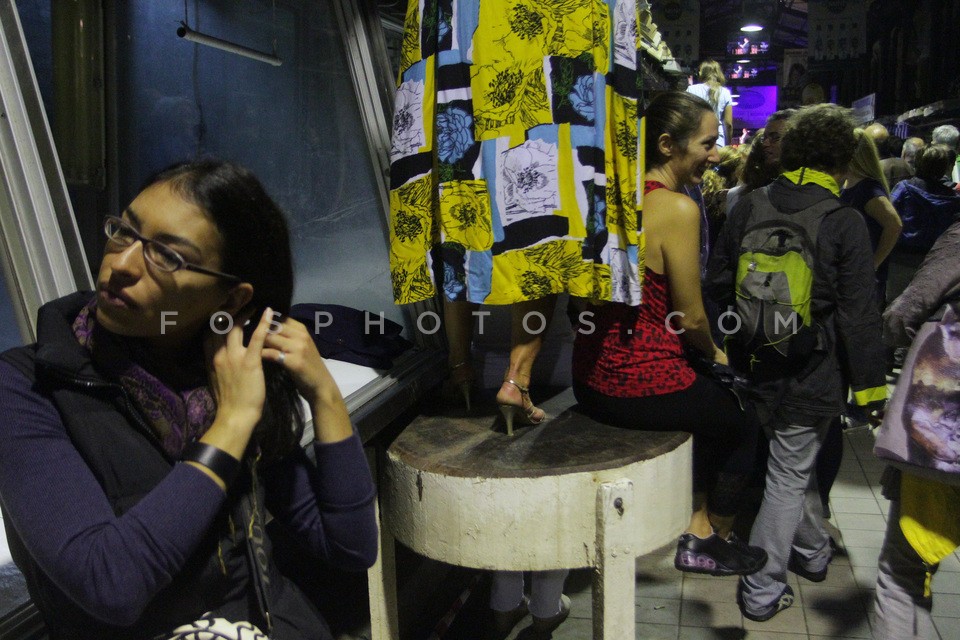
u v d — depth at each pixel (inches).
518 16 78.8
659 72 167.9
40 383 40.0
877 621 93.9
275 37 102.8
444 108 81.7
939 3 713.6
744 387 111.9
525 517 77.5
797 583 130.7
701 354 94.6
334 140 113.0
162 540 37.8
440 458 81.2
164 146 87.4
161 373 43.3
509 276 81.1
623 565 78.7
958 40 684.7
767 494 116.6
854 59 709.9
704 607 124.1
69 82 74.2
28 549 38.2
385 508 87.8
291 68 106.0
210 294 42.2
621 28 81.8
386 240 120.4
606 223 81.7
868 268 102.4
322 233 113.6
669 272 86.2
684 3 545.6
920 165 225.1
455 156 82.0
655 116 89.0
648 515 82.1
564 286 80.7
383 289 120.4
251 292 44.1
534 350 87.3
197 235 40.9
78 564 36.8
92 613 37.5
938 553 85.8
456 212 82.7
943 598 124.0
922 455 83.1
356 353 99.3
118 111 79.7
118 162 80.4
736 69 1251.2
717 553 100.6
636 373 87.0
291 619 49.7
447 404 99.8
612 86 81.8
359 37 110.6
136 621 40.2
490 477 77.1
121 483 41.4
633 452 81.9
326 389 47.4
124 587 36.9
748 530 146.2
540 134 79.6
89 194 77.8
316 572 111.2
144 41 82.5
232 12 95.6
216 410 43.8
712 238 170.1
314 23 107.8
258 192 44.1
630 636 81.0
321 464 48.3
